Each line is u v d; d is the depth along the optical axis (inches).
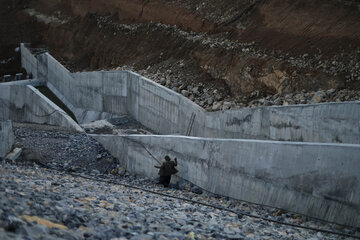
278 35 973.8
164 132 1017.5
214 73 1017.5
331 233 418.6
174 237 308.5
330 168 451.2
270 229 413.1
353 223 427.8
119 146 767.7
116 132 1028.5
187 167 627.8
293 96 813.2
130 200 454.6
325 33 900.6
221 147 570.6
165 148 669.3
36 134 864.9
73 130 924.6
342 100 744.3
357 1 911.7
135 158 732.0
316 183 462.3
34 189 372.2
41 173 569.9
